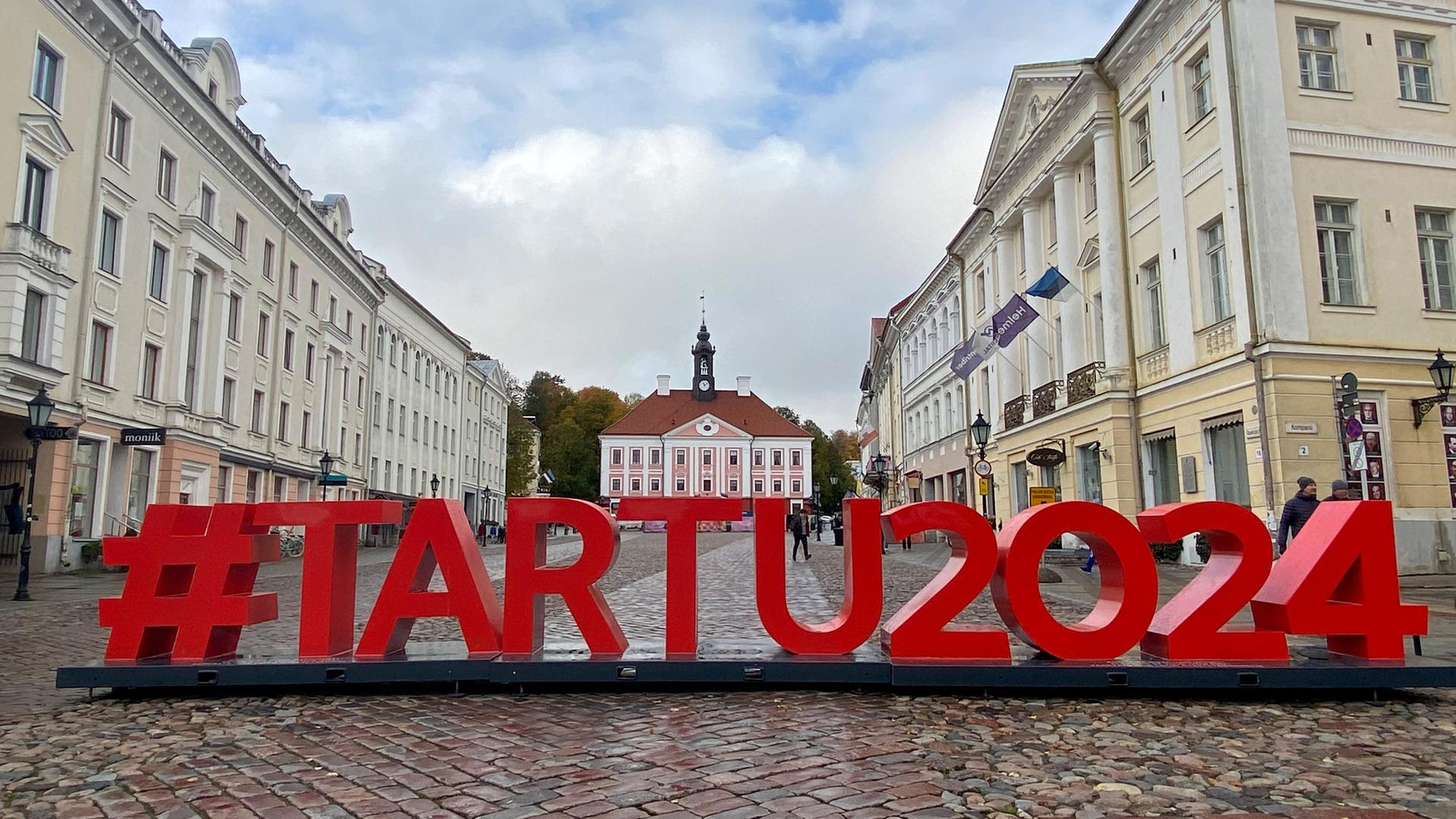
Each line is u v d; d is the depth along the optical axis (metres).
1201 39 18.41
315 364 39.88
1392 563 6.70
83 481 23.48
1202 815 3.93
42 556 21.81
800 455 105.69
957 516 6.80
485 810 3.99
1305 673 6.31
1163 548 19.69
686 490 104.44
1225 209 17.47
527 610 6.83
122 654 6.73
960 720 5.76
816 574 20.91
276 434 35.88
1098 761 4.79
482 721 5.73
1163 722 5.72
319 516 6.97
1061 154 24.69
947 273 38.75
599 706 6.18
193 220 28.12
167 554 6.86
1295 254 16.73
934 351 43.03
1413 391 16.75
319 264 40.25
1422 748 5.09
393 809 4.01
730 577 19.64
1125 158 21.88
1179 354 19.27
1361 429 13.96
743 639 8.16
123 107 24.69
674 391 113.50
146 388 26.36
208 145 29.44
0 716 5.96
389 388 50.06
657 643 7.86
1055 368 26.75
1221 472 18.02
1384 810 4.00
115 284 24.39
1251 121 16.98
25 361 20.27
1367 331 16.80
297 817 3.91
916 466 47.94
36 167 21.56
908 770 4.61
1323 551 6.67
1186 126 19.05
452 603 6.81
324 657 6.77
